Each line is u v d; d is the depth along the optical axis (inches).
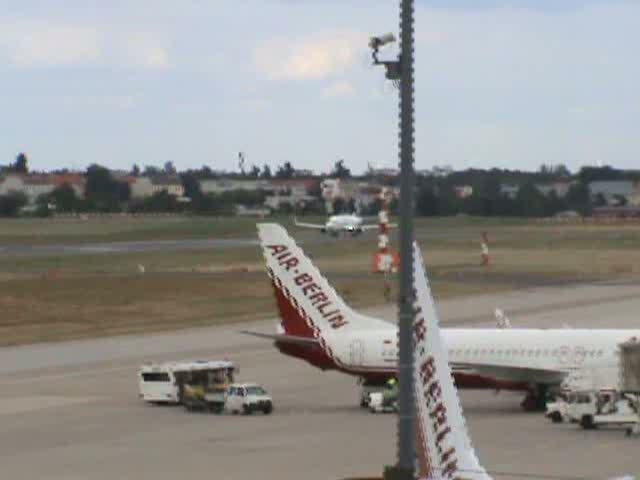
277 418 7372.1
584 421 6865.2
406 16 3002.0
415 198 3053.6
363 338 7628.0
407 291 3009.4
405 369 3009.4
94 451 6309.1
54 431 6943.9
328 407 7775.6
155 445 6461.6
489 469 5620.1
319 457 6043.3
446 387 2942.9
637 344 7165.4
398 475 3014.3
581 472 5536.4
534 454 6038.4
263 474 5605.3
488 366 7554.1
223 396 7628.0
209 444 6461.6
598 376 7381.9
